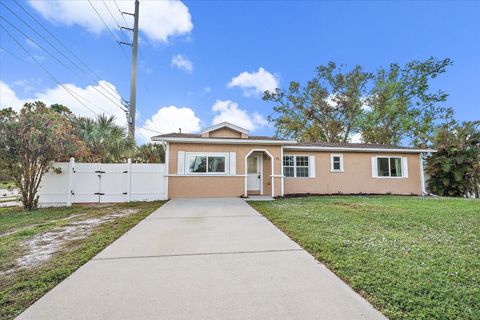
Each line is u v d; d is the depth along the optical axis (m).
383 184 14.82
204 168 11.83
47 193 9.98
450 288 2.84
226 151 12.09
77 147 10.34
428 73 23.12
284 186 13.89
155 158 17.81
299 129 27.50
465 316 2.34
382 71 24.84
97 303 2.61
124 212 8.12
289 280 3.13
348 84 25.75
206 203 9.68
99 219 7.00
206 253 4.14
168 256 4.00
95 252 4.17
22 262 3.76
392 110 24.09
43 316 2.39
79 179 10.37
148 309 2.49
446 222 6.17
